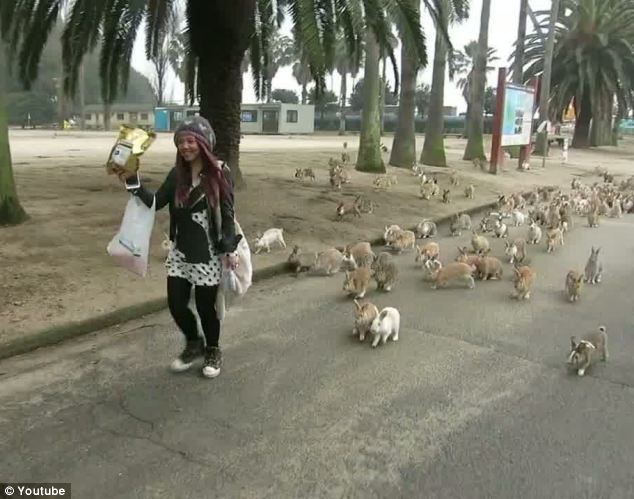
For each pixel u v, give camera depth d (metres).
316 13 10.52
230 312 6.50
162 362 5.08
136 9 12.02
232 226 4.62
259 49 15.38
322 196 13.32
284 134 65.50
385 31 11.59
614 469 3.67
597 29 40.56
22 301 5.90
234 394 4.54
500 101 21.53
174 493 3.35
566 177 23.58
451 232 11.44
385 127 75.44
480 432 4.07
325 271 8.16
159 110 67.81
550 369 5.21
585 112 46.97
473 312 6.75
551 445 3.93
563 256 9.88
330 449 3.82
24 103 85.69
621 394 4.73
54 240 8.00
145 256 4.65
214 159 4.52
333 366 5.12
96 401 4.38
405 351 5.52
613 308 7.04
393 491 3.40
